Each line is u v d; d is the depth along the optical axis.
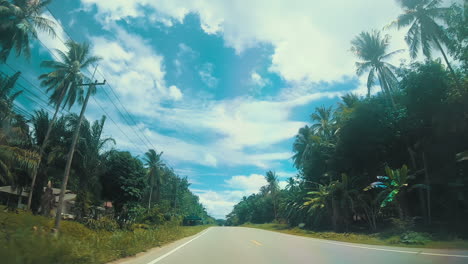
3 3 21.95
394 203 21.02
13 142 25.81
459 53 20.28
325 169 38.59
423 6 25.77
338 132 31.62
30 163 24.00
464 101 19.97
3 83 21.78
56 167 33.56
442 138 22.77
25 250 6.02
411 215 24.92
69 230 12.56
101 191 41.28
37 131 32.53
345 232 26.50
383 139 26.73
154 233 16.05
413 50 25.92
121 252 9.73
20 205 31.14
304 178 42.44
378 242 16.80
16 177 27.16
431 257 9.29
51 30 23.27
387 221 27.09
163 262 8.65
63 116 34.00
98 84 17.06
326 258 9.30
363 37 32.12
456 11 20.56
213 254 10.69
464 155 18.36
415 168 24.27
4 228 7.36
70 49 30.73
